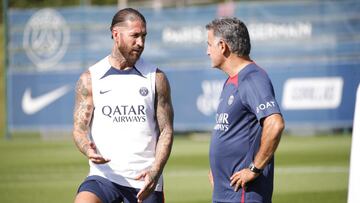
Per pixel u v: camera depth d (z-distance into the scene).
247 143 19.91
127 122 21.38
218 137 20.34
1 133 95.19
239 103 19.86
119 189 21.41
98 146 21.48
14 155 68.12
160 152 21.28
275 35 79.75
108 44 84.56
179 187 45.69
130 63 21.45
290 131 83.44
